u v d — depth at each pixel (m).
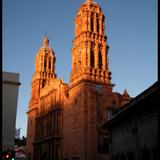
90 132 61.25
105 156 61.00
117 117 40.44
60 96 76.69
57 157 71.19
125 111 36.56
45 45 102.69
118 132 43.47
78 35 72.44
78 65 69.94
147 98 28.91
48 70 100.19
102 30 74.31
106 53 71.88
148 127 30.92
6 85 36.94
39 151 86.06
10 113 36.22
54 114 78.12
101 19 75.12
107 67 70.62
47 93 86.56
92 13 74.31
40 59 100.56
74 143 64.50
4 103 36.31
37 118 91.69
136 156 34.66
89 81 65.31
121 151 41.25
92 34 71.19
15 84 37.44
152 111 29.56
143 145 32.44
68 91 72.31
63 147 70.00
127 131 38.81
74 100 67.88
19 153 72.62
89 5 74.31
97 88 65.88
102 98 65.75
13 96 36.97
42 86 98.06
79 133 62.91
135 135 35.28
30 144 95.12
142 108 31.92
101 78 67.81
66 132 69.81
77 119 64.94
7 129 35.72
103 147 61.59
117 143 43.69
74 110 67.12
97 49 70.25
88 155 59.44
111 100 66.81
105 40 73.31
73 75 70.38
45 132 83.38
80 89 65.69
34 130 93.81
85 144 60.09
